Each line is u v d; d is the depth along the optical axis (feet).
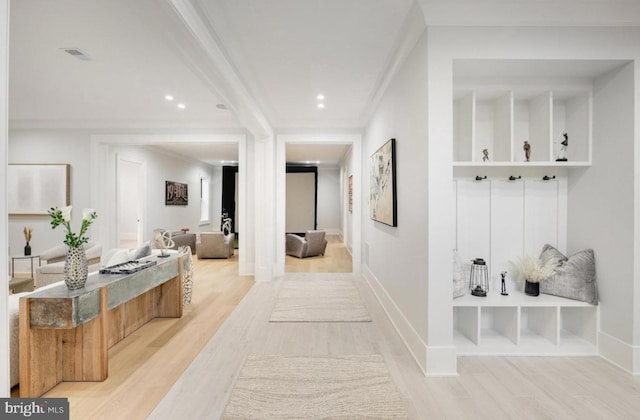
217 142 17.99
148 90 12.67
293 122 16.70
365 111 14.97
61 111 15.58
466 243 9.13
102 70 10.73
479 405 6.11
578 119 8.59
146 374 7.32
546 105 8.45
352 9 7.22
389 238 11.06
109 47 9.11
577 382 6.88
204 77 8.96
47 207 17.39
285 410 5.95
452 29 7.26
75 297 6.34
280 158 17.47
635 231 7.24
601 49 7.30
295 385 6.79
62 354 7.02
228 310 11.81
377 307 12.16
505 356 8.03
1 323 3.38
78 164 17.53
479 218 9.13
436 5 6.99
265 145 16.52
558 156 9.01
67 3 6.99
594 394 6.44
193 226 32.99
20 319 6.23
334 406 6.07
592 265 8.11
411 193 8.52
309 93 12.57
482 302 8.00
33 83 11.89
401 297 9.48
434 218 7.28
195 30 6.75
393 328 10.12
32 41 8.73
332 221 38.63
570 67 7.69
